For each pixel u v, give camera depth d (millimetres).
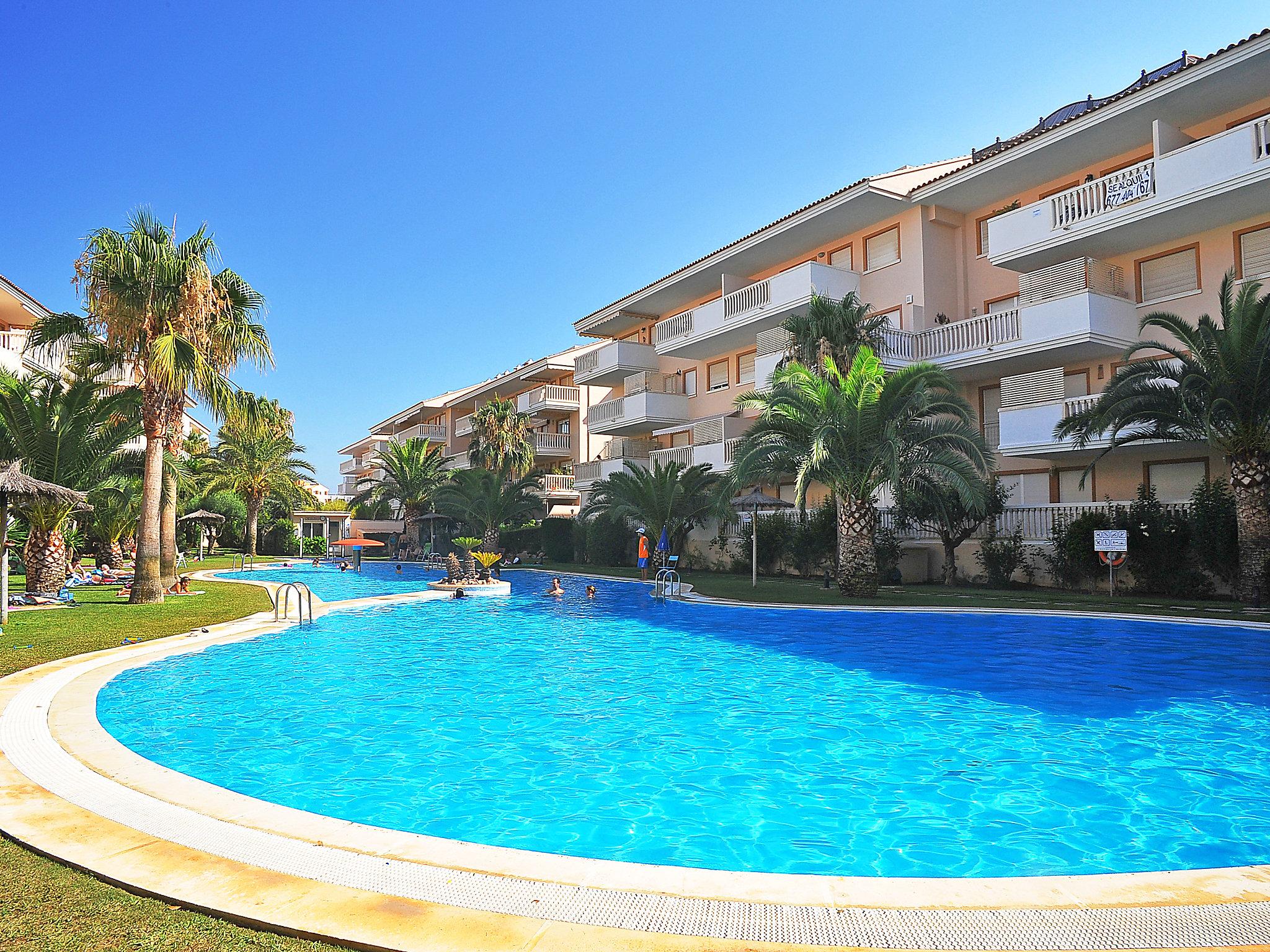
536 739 7258
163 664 11031
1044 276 22312
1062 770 6219
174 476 23109
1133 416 16781
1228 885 3547
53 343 20156
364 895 3436
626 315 40656
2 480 13391
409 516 53625
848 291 28203
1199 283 20453
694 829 5055
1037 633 13555
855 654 12016
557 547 42406
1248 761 6430
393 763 6516
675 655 12117
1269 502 15625
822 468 19328
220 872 3680
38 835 4176
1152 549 18016
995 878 3680
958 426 18500
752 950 2965
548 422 55156
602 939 3043
